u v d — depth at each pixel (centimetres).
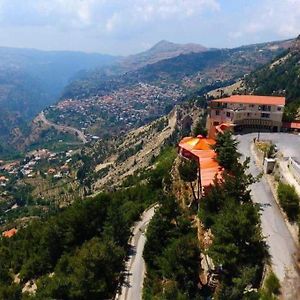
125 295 7575
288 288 5278
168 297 5962
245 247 5750
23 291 9381
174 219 8162
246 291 5281
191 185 9238
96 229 10100
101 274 7756
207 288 6238
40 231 11819
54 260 9975
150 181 13088
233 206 6228
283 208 6888
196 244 6706
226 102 12375
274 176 8138
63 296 7481
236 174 7406
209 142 10631
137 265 8588
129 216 10700
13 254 11756
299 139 11169
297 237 6216
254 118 12362
